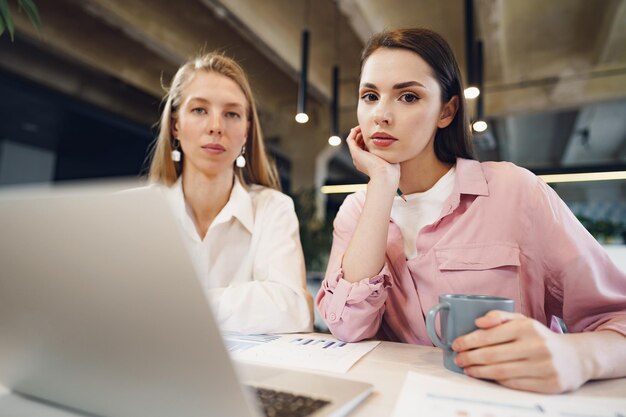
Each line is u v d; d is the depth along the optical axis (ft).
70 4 11.03
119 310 1.06
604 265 2.40
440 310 1.80
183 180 3.74
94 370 1.20
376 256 2.50
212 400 1.06
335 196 23.68
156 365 1.09
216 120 3.36
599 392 1.53
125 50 13.58
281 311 2.70
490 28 11.07
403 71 2.50
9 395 1.45
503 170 2.86
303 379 1.51
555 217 2.53
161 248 0.97
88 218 1.01
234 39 13.20
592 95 14.38
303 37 9.29
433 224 2.84
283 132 19.77
